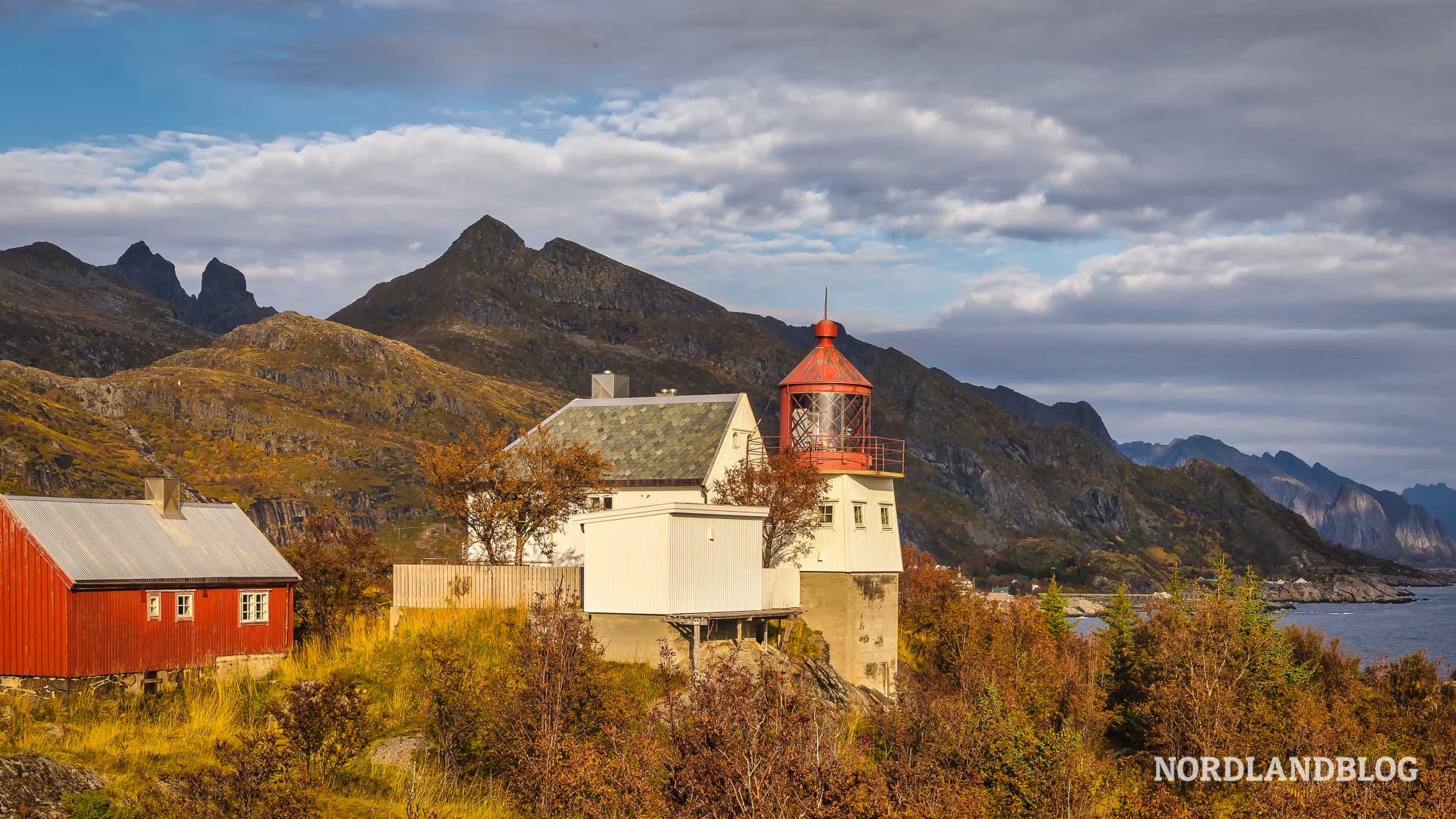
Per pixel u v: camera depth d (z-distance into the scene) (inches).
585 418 2738.7
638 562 2016.5
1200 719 1975.9
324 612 2246.6
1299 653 2915.8
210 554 2001.7
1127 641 2802.7
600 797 1200.8
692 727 1033.5
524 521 2412.6
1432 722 2269.9
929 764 1434.5
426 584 2194.9
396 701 1743.4
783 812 914.1
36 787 1243.8
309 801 1269.7
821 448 2564.0
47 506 1851.6
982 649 2620.6
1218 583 2736.2
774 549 2511.1
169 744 1507.1
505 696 1473.9
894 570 2630.4
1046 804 1439.5
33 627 1749.5
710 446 2532.0
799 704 1152.2
